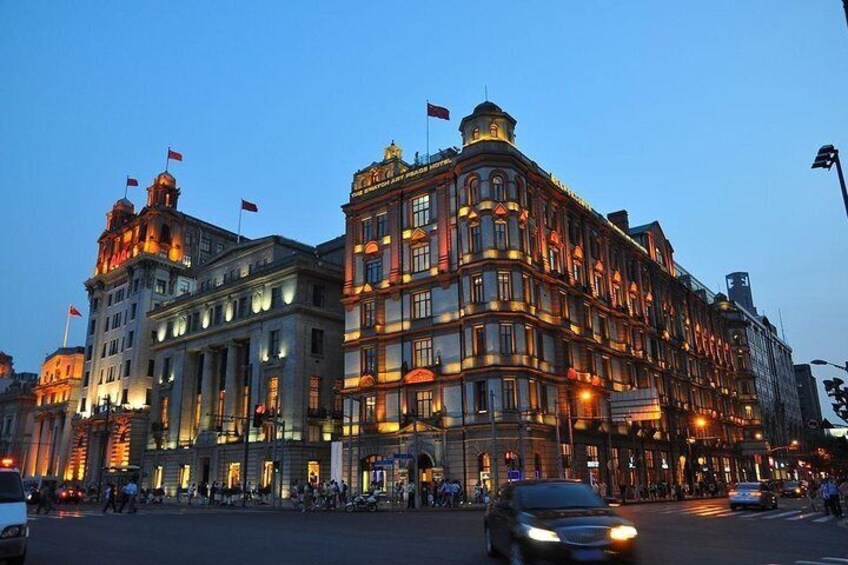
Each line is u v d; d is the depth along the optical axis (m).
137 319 92.19
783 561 15.47
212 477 68.94
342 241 78.12
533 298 55.66
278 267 68.12
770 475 115.94
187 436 76.06
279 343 66.81
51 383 108.19
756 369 127.88
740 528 25.78
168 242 99.75
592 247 69.38
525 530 12.04
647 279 82.62
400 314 59.09
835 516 33.69
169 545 19.84
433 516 36.72
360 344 60.66
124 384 91.19
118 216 110.44
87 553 17.83
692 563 14.98
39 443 107.50
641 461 68.94
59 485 95.00
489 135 57.62
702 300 102.94
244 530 25.66
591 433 59.59
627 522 12.02
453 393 53.75
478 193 55.38
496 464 47.47
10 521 13.99
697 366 94.25
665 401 78.19
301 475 61.28
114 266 102.94
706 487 80.62
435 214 58.81
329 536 22.47
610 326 69.69
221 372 75.38
